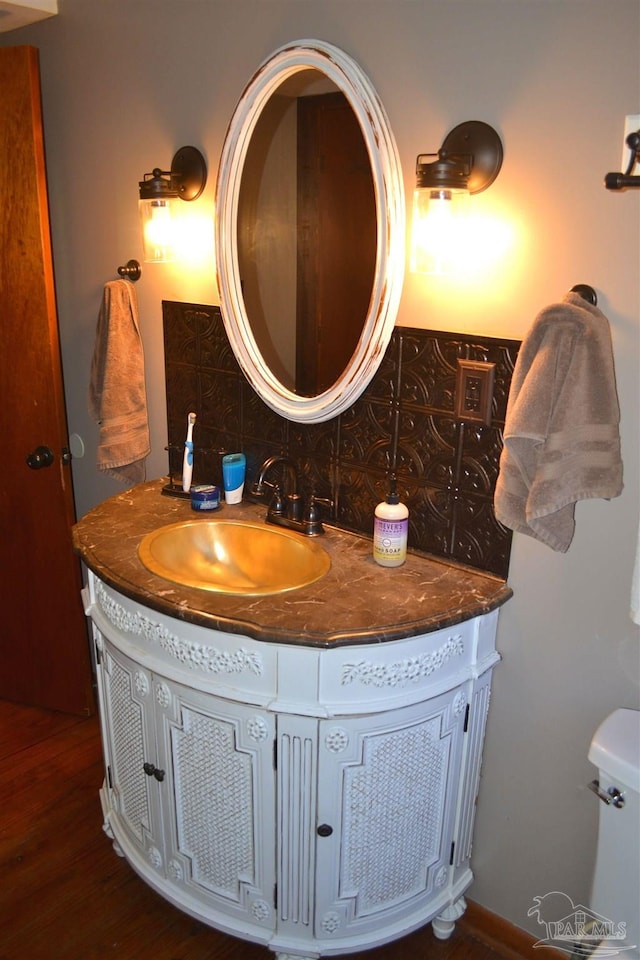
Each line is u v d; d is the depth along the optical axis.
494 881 1.79
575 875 1.66
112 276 2.16
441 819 1.63
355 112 1.50
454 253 1.46
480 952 1.78
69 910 1.87
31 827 2.11
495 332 1.46
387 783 1.51
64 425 2.28
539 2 1.28
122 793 1.83
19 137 2.06
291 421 1.81
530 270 1.40
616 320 1.33
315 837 1.51
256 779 1.50
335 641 1.34
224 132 1.77
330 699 1.41
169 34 1.81
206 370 1.98
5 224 2.14
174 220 1.85
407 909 1.66
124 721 1.73
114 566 1.59
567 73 1.28
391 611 1.43
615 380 1.30
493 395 1.48
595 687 1.52
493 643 1.60
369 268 1.55
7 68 2.02
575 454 1.29
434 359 1.54
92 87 2.03
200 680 1.49
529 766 1.66
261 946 1.79
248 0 1.65
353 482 1.74
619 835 1.36
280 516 1.78
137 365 2.06
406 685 1.44
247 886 1.61
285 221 1.67
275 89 1.62
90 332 2.28
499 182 1.40
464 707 1.56
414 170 1.49
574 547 1.46
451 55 1.39
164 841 1.71
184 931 1.83
